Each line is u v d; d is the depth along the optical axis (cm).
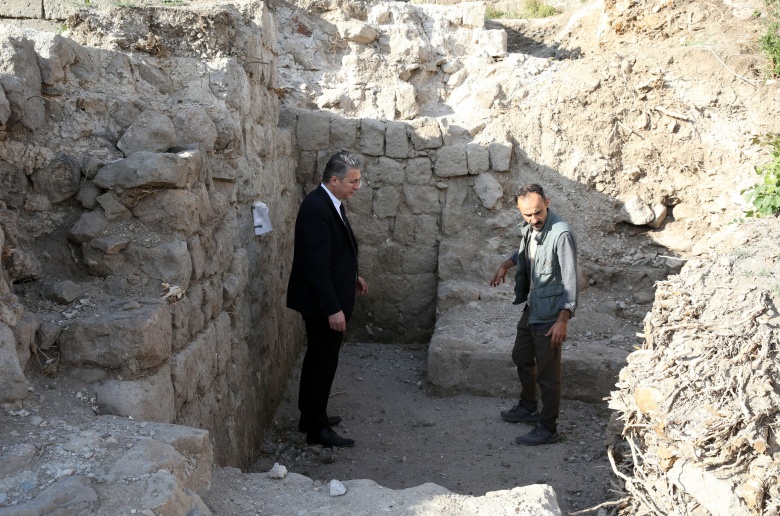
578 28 859
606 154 668
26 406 268
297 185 681
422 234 679
